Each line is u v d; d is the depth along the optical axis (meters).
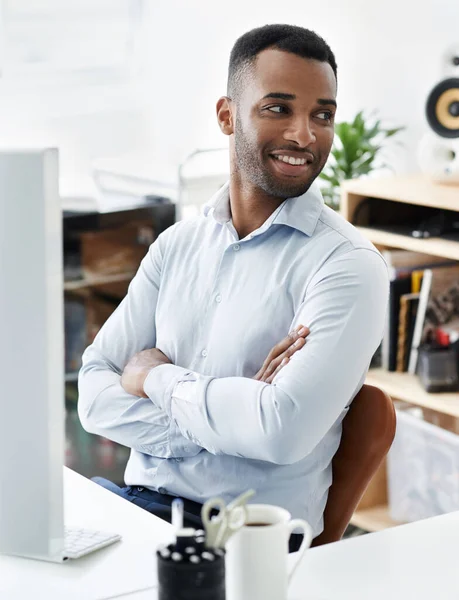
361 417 1.83
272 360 1.78
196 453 1.85
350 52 3.73
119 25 3.91
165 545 1.18
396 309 3.04
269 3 3.92
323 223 1.87
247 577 1.21
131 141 3.99
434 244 2.84
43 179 1.24
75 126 3.89
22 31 3.74
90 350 2.08
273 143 1.84
